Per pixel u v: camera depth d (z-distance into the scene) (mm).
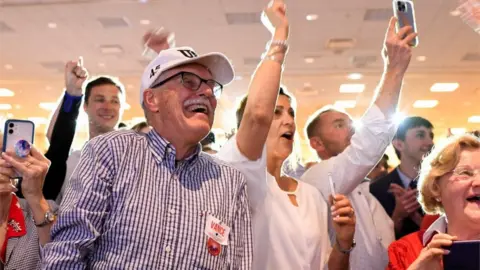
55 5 5699
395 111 1823
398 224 2557
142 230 1180
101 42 6953
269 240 1566
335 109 2668
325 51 7219
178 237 1205
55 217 1398
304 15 5883
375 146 1812
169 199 1241
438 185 1523
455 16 5828
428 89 9102
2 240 1505
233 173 1396
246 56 7242
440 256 1306
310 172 2029
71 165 2221
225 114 6191
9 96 9883
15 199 1671
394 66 1839
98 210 1188
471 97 9531
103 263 1173
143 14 5922
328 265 1565
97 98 2559
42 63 8008
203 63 1369
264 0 5477
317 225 1645
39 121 11320
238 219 1342
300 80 8609
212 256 1229
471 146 1496
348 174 1868
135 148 1282
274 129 1766
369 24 6129
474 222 1425
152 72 1346
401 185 2855
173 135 1312
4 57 7730
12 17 6074
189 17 5977
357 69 7977
